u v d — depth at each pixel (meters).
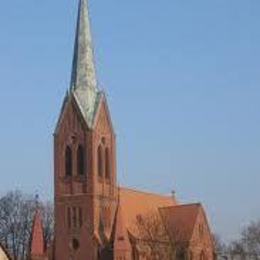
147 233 132.75
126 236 129.62
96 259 128.38
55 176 134.88
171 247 130.25
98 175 132.88
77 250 130.62
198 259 144.38
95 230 129.88
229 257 182.62
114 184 136.62
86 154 132.38
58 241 132.88
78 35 138.12
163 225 134.75
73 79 136.75
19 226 168.12
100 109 135.25
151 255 130.50
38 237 135.75
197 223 145.25
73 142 134.00
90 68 137.00
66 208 133.00
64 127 135.12
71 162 133.88
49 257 133.00
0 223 167.62
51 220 171.12
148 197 148.75
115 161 137.62
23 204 169.88
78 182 132.62
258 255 182.75
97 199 131.50
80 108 134.12
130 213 138.75
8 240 167.00
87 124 133.00
